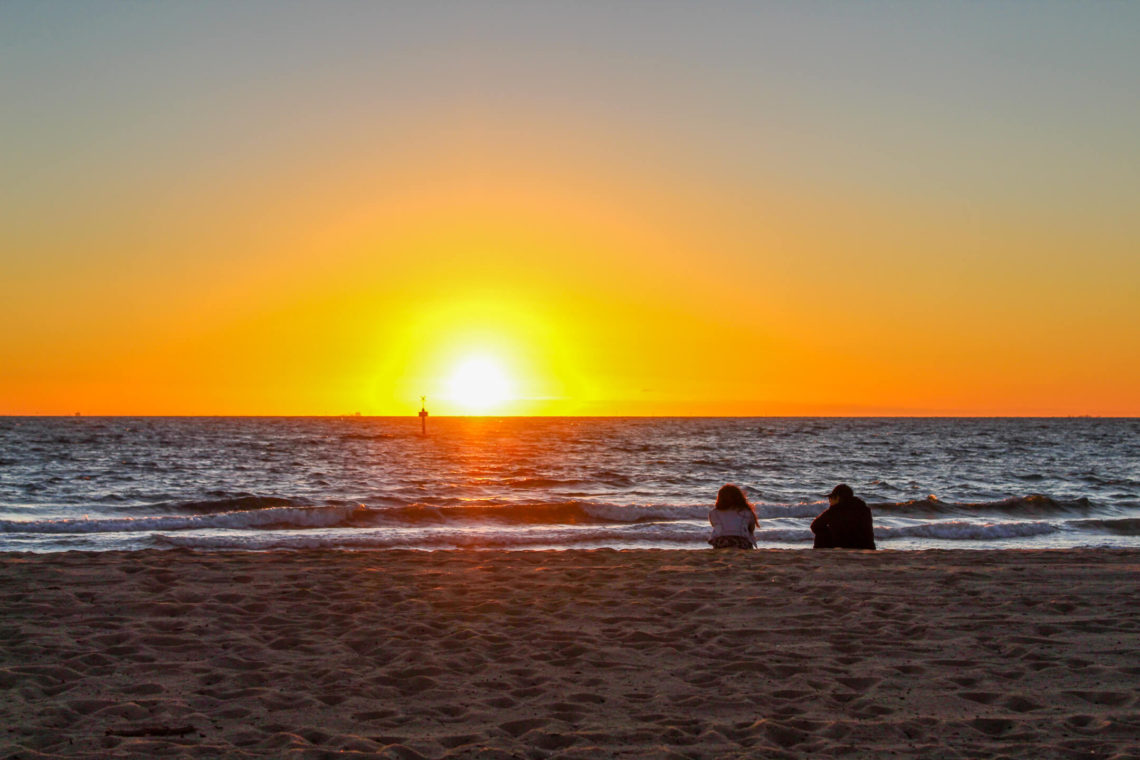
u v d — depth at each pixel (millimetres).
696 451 75188
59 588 8680
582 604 8250
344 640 6766
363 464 56156
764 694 5367
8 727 4574
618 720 4871
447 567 10680
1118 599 8398
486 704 5176
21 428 145000
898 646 6574
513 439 108438
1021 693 5320
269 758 4168
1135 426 198125
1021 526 19078
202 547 15648
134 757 4168
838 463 56594
